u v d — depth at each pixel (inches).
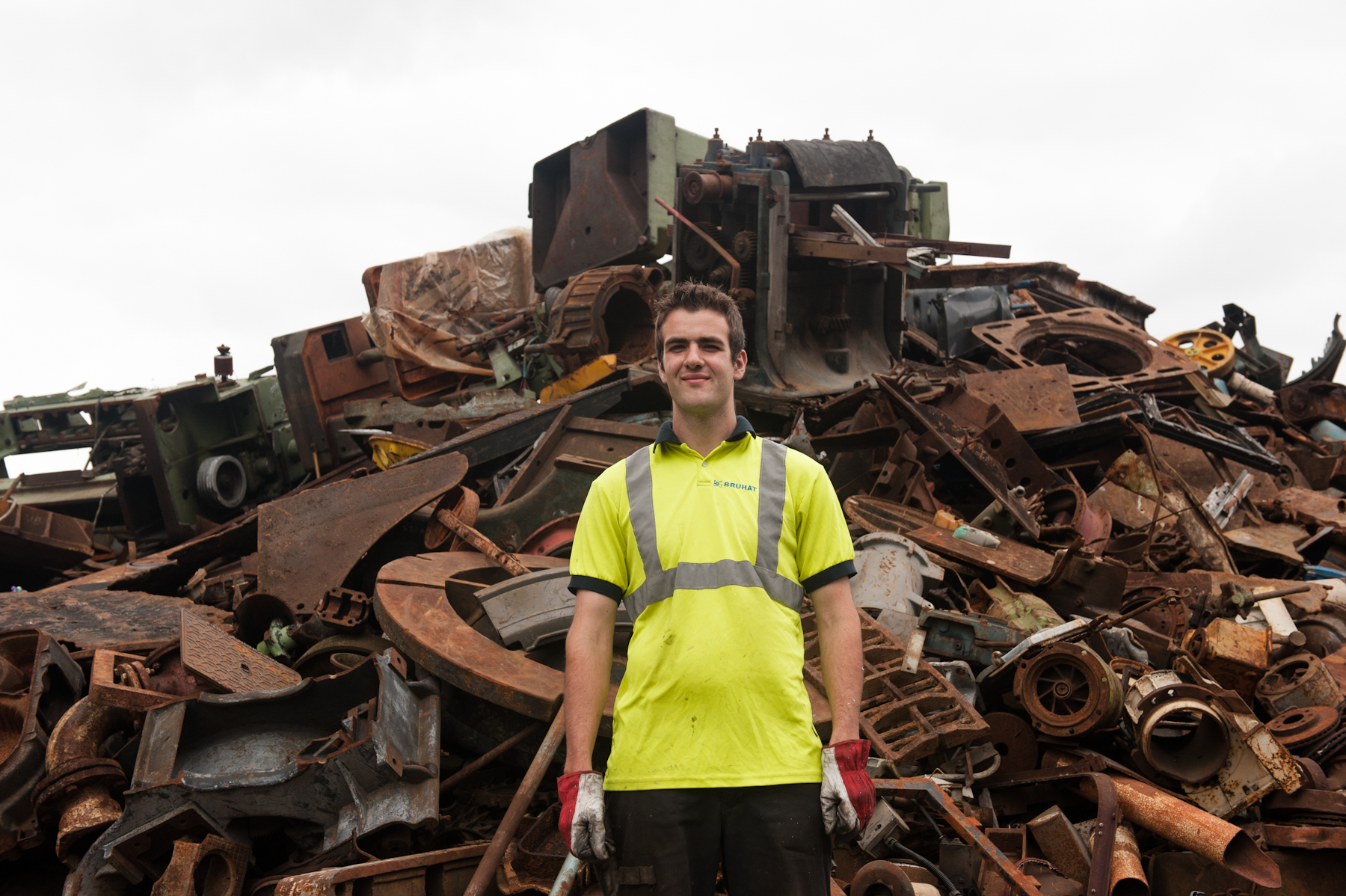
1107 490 313.4
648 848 84.8
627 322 404.5
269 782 143.6
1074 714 174.7
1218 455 356.8
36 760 157.3
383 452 349.1
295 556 241.9
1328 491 401.4
